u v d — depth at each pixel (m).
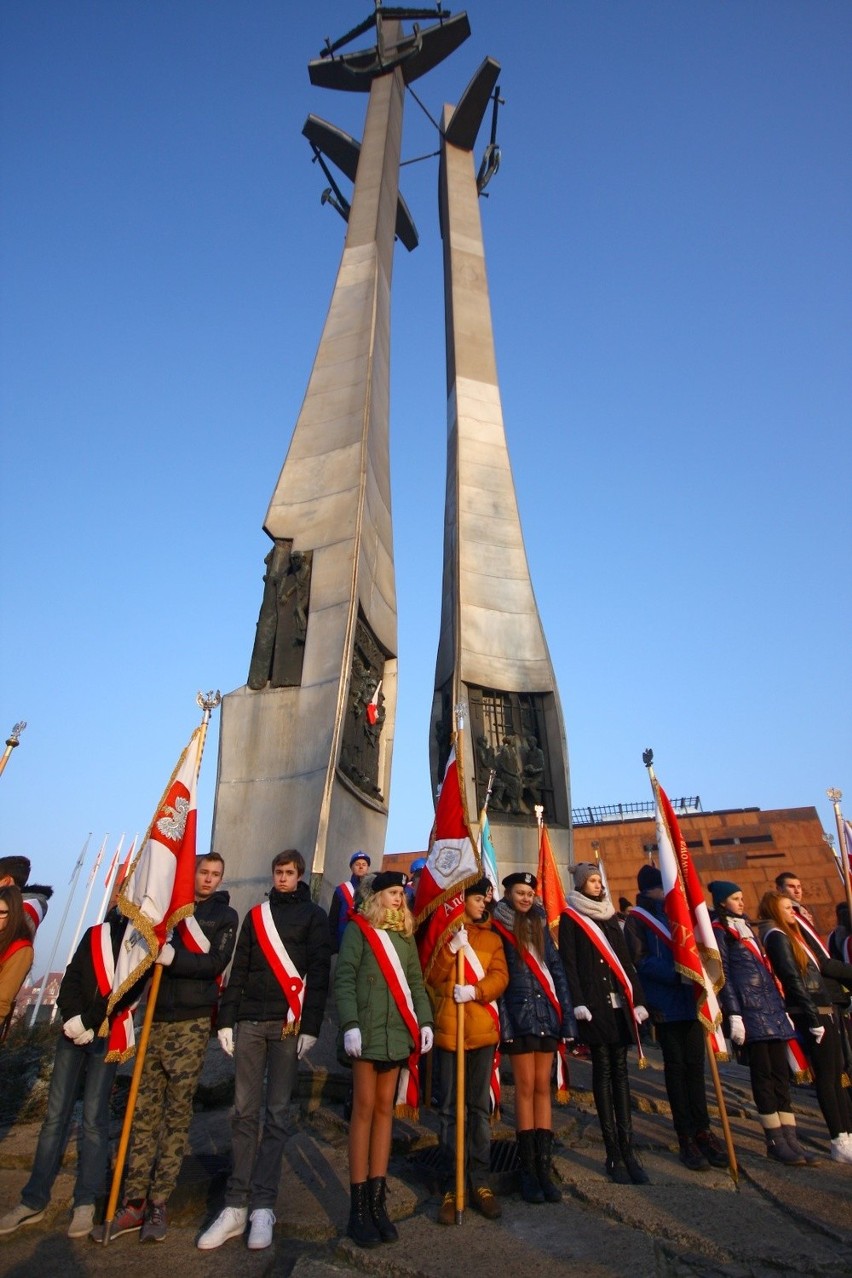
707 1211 4.38
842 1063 5.71
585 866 5.81
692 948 5.40
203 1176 4.85
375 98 24.95
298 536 15.18
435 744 16.34
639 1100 7.12
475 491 18.58
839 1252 3.87
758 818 53.31
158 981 4.50
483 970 4.86
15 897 5.28
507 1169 5.02
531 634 16.89
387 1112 4.23
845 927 7.39
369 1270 3.73
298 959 4.54
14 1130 6.28
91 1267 3.79
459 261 23.38
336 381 17.31
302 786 12.42
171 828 4.82
